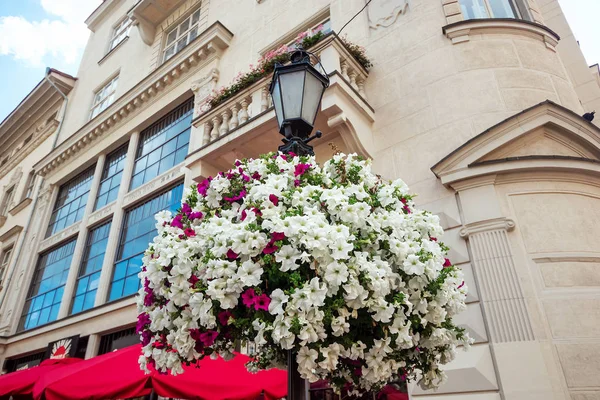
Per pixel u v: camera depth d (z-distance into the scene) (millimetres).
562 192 5137
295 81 3719
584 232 4902
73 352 9516
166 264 2564
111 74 15875
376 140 6773
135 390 4125
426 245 2699
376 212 2799
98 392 4219
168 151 11039
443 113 6234
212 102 8352
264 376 4988
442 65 6641
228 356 2645
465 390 4473
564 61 8133
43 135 17438
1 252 15555
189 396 4273
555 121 5504
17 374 6254
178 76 11672
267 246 2305
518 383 4215
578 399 4012
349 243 2375
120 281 10109
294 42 9172
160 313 2643
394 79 7105
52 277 12664
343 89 6367
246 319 2287
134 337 8750
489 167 5273
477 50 6516
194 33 13109
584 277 4625
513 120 5488
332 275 2176
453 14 7020
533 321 4426
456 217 5340
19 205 15969
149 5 14234
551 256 4738
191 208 3115
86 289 11008
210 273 2342
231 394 4516
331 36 6691
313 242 2188
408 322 2398
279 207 2523
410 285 2531
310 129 3648
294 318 2072
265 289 2377
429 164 5984
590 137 5500
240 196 2834
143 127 12406
